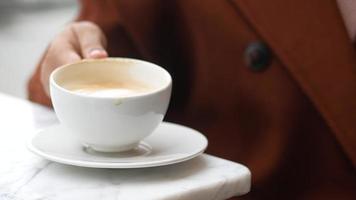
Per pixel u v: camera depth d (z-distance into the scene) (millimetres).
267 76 1007
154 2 1074
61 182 638
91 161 646
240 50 1030
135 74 709
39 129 767
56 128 743
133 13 1065
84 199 604
